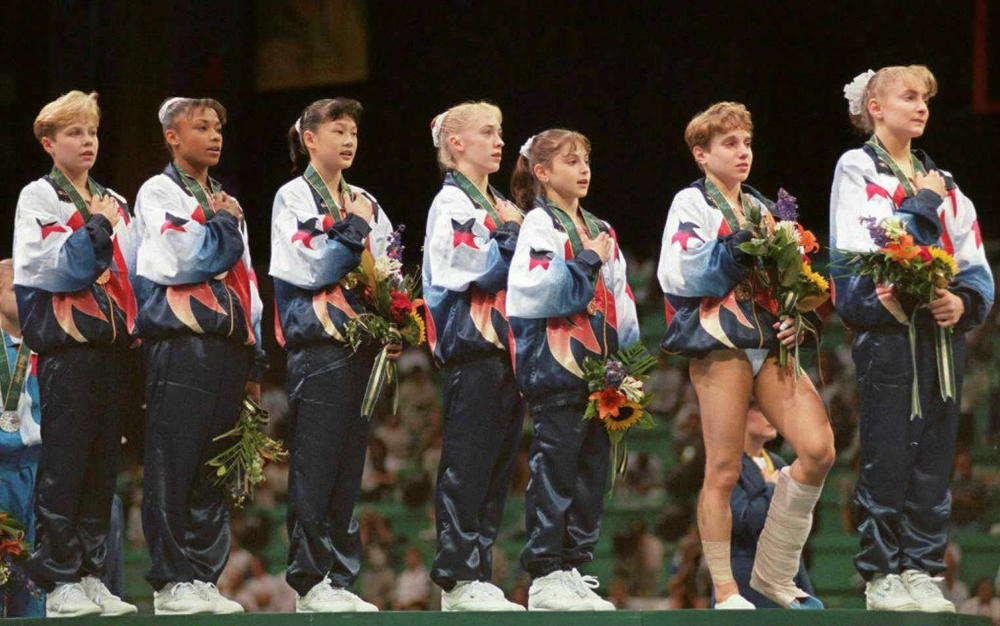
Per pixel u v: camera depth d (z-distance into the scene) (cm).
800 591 2381
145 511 2308
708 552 2277
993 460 4575
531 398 2302
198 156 2344
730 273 2220
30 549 2494
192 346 2288
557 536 2275
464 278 2328
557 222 2319
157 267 2275
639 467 4894
